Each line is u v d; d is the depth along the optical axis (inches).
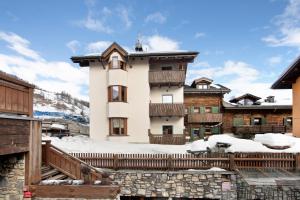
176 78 962.1
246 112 1274.6
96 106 967.0
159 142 927.7
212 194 471.8
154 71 973.8
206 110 1259.2
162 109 964.6
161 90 1018.1
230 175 470.9
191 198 477.4
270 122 1264.8
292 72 756.6
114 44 948.0
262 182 380.5
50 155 401.4
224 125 1273.4
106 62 970.7
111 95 941.2
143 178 487.8
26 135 313.7
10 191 318.7
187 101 1264.8
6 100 285.6
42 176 350.6
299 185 376.5
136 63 970.7
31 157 323.0
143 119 953.5
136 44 1071.6
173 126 997.8
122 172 491.5
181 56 940.6
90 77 978.7
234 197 464.1
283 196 412.2
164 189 482.6
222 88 1257.4
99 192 313.9
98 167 519.5
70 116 1689.2
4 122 271.1
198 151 582.6
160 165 512.1
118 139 933.8
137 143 918.4
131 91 965.2
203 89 1241.4
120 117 932.0
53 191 316.5
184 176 480.7
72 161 393.1
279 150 573.0
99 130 959.0
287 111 1257.4
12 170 320.2
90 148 729.6
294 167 498.0
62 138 899.4
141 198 489.4
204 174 476.7
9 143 279.0
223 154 523.2
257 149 561.9
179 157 518.9
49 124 1044.5
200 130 1227.2
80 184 322.0
